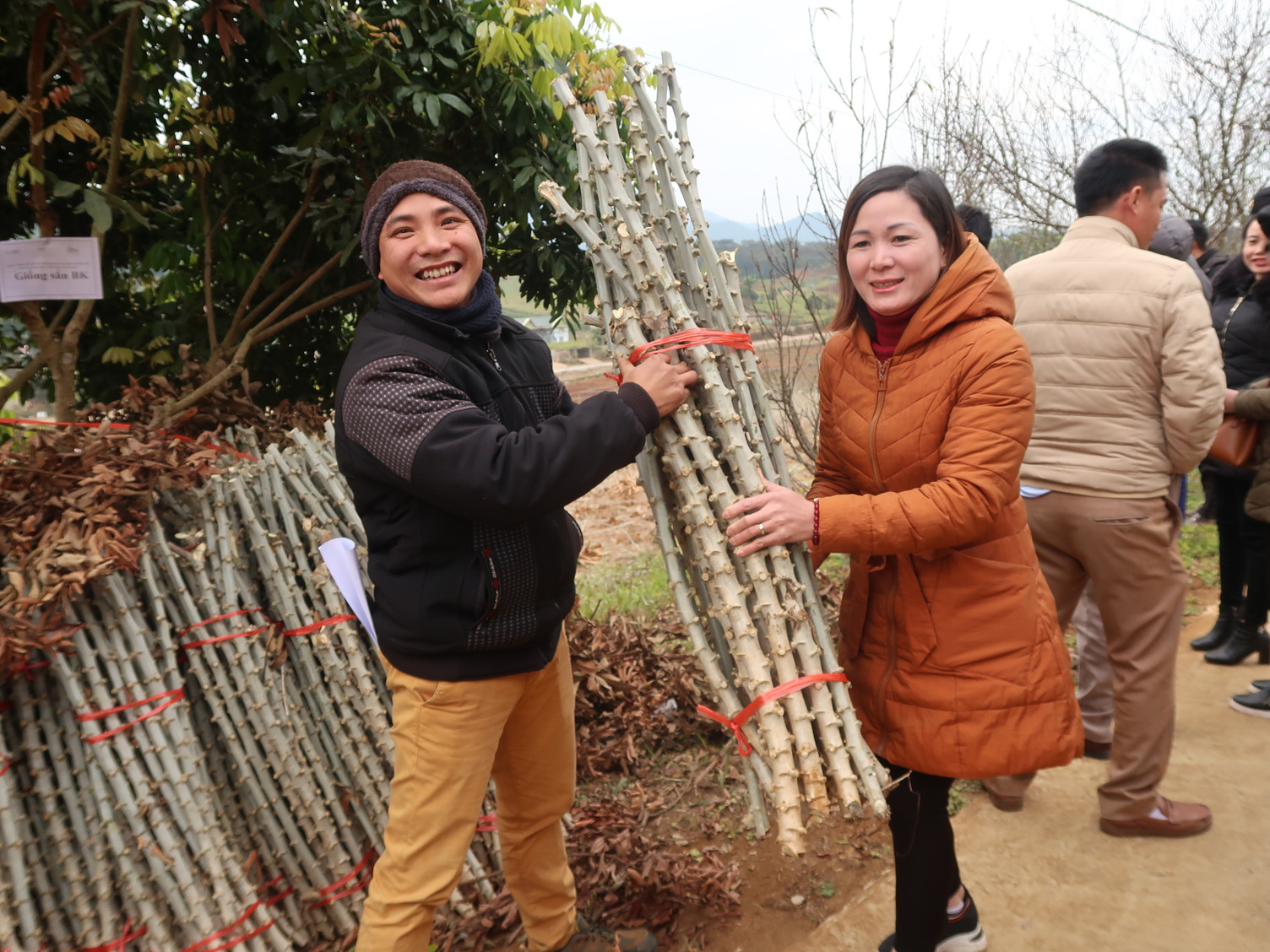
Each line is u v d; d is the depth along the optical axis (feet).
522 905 6.52
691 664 11.16
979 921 7.28
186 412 8.41
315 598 7.61
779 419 16.96
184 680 7.16
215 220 10.84
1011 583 5.65
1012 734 5.60
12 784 6.18
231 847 6.94
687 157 5.88
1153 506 7.88
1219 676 11.76
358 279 11.40
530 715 5.98
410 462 4.77
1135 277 7.72
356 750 7.50
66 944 6.25
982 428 5.28
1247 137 24.14
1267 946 6.89
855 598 6.25
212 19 7.73
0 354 11.50
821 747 5.60
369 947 5.46
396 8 9.57
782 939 7.29
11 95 9.62
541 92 9.99
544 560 5.44
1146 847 8.24
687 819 9.16
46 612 6.18
